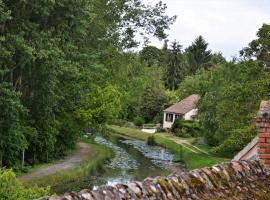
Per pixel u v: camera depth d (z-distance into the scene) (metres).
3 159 36.00
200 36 142.25
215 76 56.06
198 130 78.94
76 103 42.75
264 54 41.34
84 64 36.62
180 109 92.94
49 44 30.98
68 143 48.59
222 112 40.94
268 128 8.30
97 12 45.22
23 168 37.25
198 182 7.00
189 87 103.44
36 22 33.50
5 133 34.31
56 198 5.25
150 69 103.25
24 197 17.31
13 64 31.02
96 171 44.00
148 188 6.27
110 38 46.88
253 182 7.92
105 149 59.50
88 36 44.47
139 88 67.88
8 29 31.05
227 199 7.02
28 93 35.94
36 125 40.31
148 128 91.88
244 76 45.28
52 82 33.78
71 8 32.47
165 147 68.25
